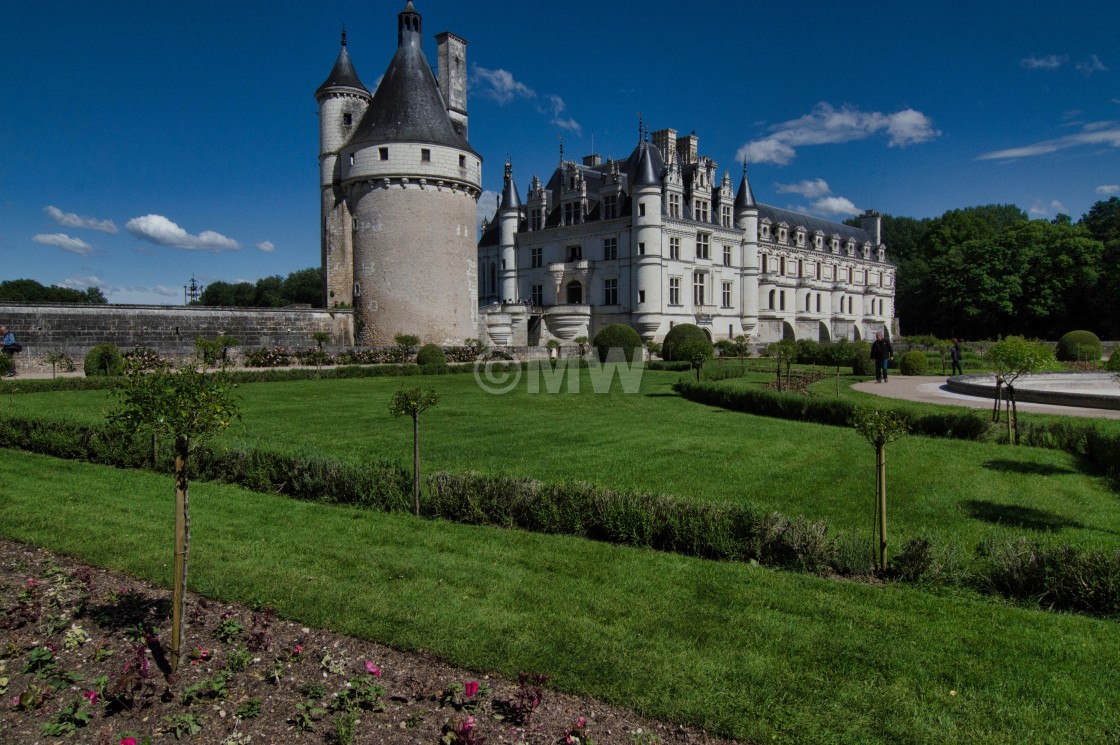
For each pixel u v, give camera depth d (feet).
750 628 18.28
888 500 31.22
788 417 57.93
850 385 85.40
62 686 15.94
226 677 15.98
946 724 14.01
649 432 50.55
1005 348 44.47
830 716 14.34
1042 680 15.66
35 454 42.96
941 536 26.25
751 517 24.49
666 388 87.86
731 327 204.33
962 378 79.25
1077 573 19.98
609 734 13.91
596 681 15.70
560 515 27.37
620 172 191.42
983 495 31.99
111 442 40.32
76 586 21.67
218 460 36.70
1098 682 15.57
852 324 267.80
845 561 22.80
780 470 37.40
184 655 17.16
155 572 22.75
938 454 40.98
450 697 15.14
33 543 25.75
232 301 370.94
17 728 14.39
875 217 287.48
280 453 35.60
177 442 16.84
